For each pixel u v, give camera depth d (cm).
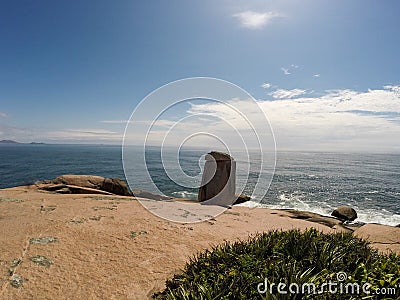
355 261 318
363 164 6219
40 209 609
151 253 410
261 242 365
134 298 298
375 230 624
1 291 288
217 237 512
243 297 237
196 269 320
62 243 414
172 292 279
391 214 1555
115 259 383
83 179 1140
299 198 1894
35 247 391
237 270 281
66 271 341
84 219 540
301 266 292
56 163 4581
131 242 444
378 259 336
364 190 2339
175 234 503
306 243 346
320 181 2803
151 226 534
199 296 249
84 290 306
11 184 2731
